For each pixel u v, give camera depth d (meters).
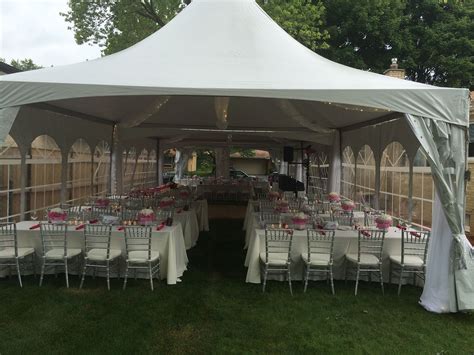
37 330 3.50
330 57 15.77
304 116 8.04
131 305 4.09
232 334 3.54
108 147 10.85
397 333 3.64
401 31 16.28
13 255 4.49
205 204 8.37
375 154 7.64
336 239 4.87
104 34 14.43
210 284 4.81
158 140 13.96
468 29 16.50
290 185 12.09
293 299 4.39
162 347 3.28
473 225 7.10
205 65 4.38
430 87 4.10
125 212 5.62
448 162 4.03
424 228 6.45
